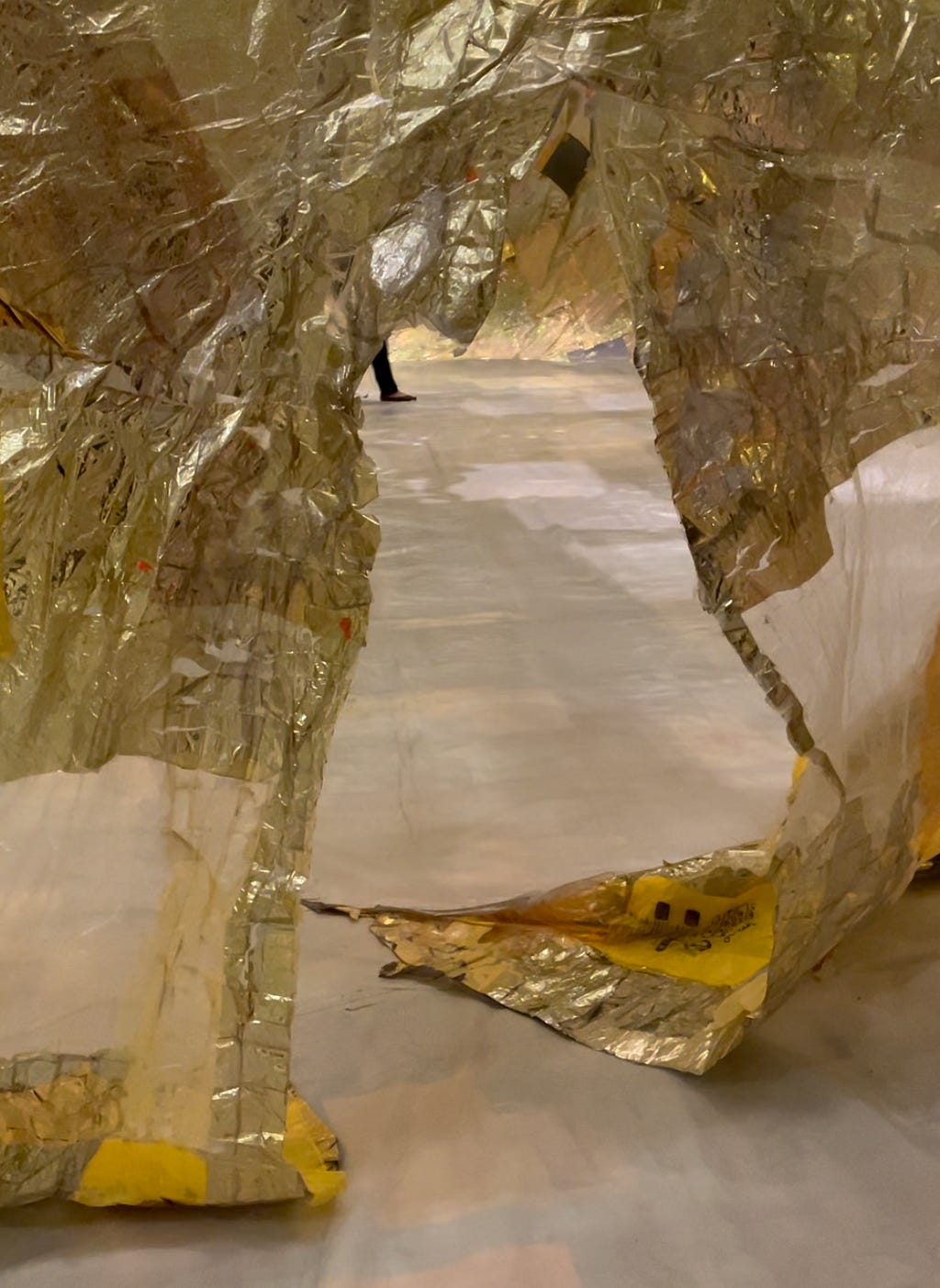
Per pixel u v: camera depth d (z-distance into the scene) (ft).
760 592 2.45
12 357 2.10
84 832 2.38
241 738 2.31
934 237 2.43
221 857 2.36
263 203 2.10
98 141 2.02
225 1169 2.20
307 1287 2.03
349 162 2.10
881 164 2.35
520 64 2.13
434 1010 2.84
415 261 2.19
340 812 3.84
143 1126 2.27
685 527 2.34
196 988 2.35
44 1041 2.38
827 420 2.46
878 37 2.27
